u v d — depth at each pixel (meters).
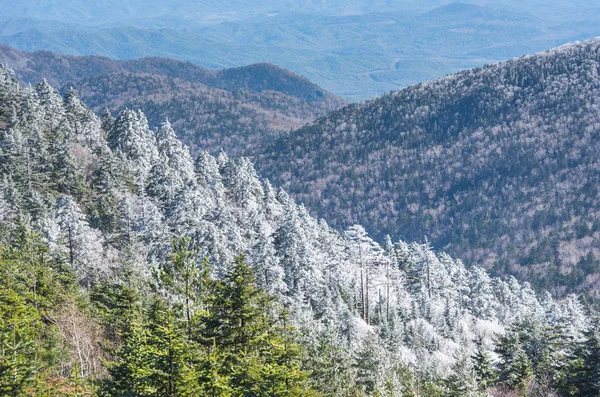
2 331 19.83
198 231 55.12
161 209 73.44
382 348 45.47
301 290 58.47
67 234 55.50
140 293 38.47
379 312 72.88
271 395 23.36
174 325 24.03
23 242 39.66
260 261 52.03
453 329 74.06
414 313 79.31
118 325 35.81
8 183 62.81
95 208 71.19
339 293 69.25
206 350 25.45
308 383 32.31
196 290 26.66
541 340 45.84
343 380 37.56
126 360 23.16
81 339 32.16
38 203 61.25
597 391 37.88
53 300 35.72
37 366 20.25
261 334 26.06
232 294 25.94
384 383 39.41
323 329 45.94
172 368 20.66
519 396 42.94
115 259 56.41
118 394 22.16
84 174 79.44
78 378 23.52
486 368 44.62
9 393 18.72
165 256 54.38
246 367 23.66
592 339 39.12
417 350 62.47
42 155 73.81
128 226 65.50
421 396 42.09
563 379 40.97
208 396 21.95
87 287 51.88
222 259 54.47
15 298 27.94
